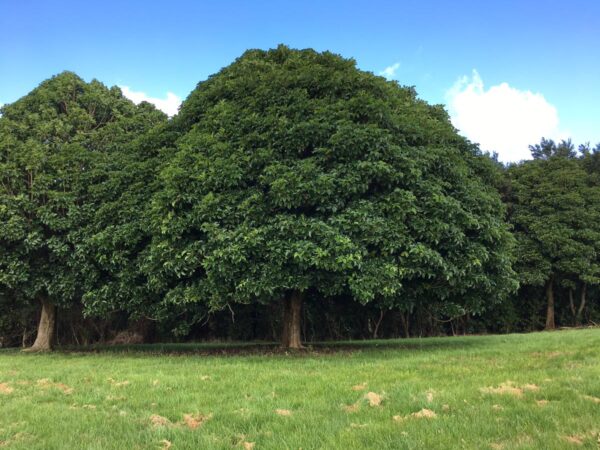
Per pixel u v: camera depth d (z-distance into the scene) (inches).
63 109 643.5
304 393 269.4
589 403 226.2
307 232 423.5
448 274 444.1
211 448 185.0
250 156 464.8
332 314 857.5
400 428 198.4
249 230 432.8
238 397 266.4
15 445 196.4
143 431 208.2
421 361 389.7
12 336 872.3
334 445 181.8
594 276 946.7
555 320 1060.5
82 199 558.6
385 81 566.6
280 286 440.1
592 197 968.9
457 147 606.9
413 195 446.0
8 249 553.3
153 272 478.9
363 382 295.7
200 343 773.3
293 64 537.6
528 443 175.3
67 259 543.5
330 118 466.0
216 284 450.6
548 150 1327.5
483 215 510.3
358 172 437.7
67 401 274.1
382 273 424.8
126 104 679.1
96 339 848.3
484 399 240.8
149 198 516.1
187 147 481.4
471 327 989.8
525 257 932.0
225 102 519.5
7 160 557.9
